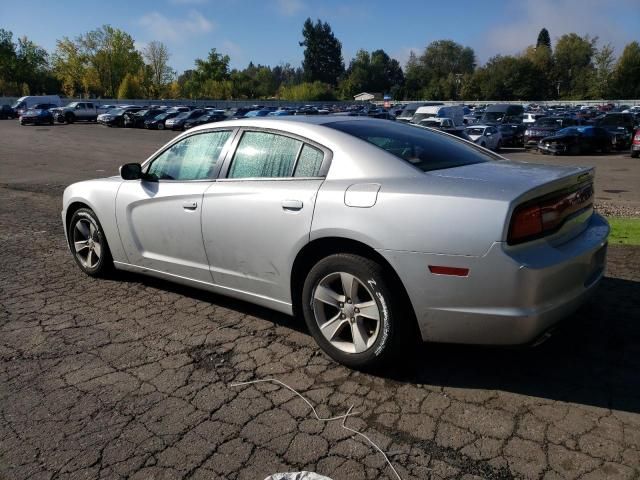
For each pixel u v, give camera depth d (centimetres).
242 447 265
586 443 260
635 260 537
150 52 8762
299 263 351
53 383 328
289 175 358
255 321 415
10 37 7862
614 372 325
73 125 4578
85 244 520
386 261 307
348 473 244
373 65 13988
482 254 277
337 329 336
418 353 354
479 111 5075
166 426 283
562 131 2541
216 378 331
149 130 4131
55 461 257
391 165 325
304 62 14850
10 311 444
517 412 287
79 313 438
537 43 14162
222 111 4438
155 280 518
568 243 308
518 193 280
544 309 282
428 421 281
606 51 9269
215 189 389
